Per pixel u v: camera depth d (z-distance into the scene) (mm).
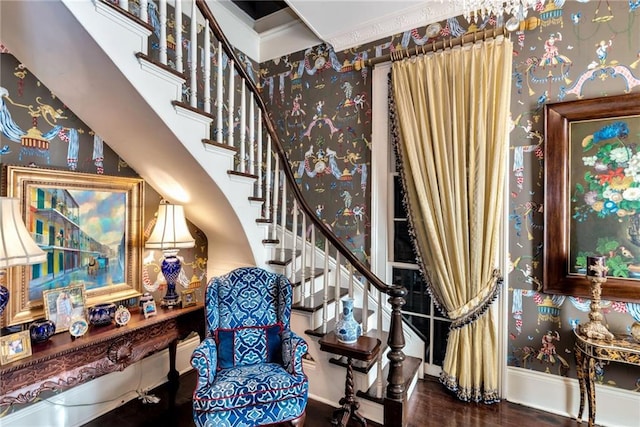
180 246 2449
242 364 2121
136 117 2043
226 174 2441
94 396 2275
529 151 2496
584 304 2309
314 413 2293
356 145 3279
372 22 3037
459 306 2520
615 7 2250
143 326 2113
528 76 2498
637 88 2178
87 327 1923
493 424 2193
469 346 2490
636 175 2160
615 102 2205
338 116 3381
